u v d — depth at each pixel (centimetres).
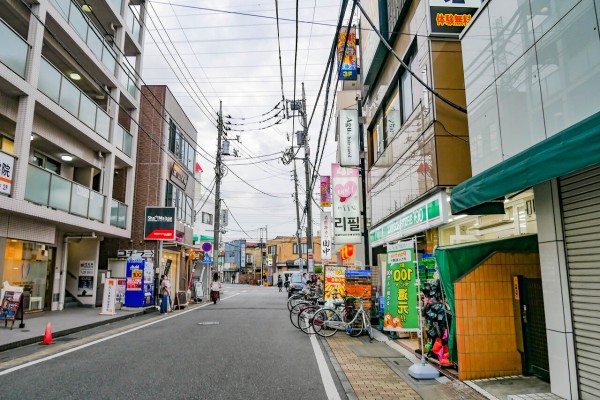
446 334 706
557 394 504
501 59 618
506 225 741
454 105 803
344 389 581
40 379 618
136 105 2198
